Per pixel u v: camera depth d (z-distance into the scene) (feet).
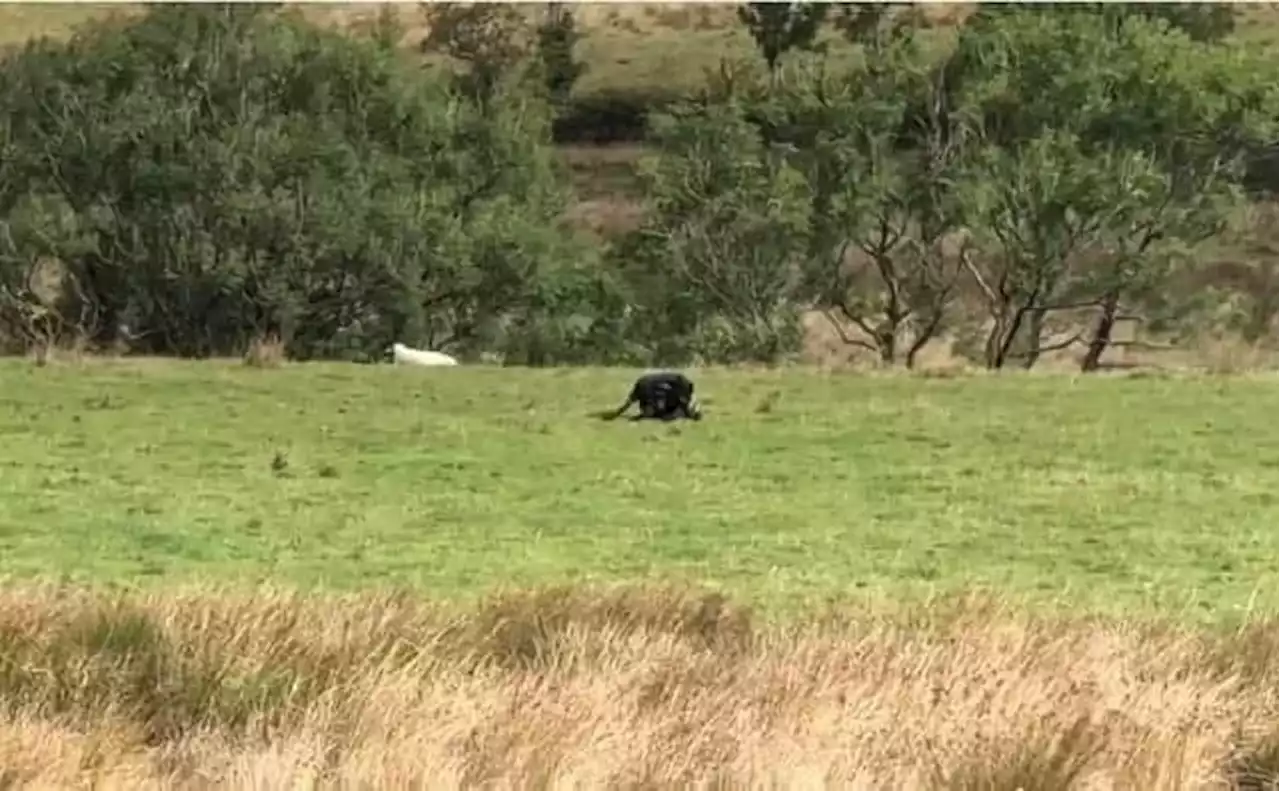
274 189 485.97
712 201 480.64
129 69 495.82
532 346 480.64
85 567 178.09
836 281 485.97
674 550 190.29
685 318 485.97
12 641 123.24
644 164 494.59
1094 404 285.43
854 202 471.62
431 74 544.21
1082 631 136.67
